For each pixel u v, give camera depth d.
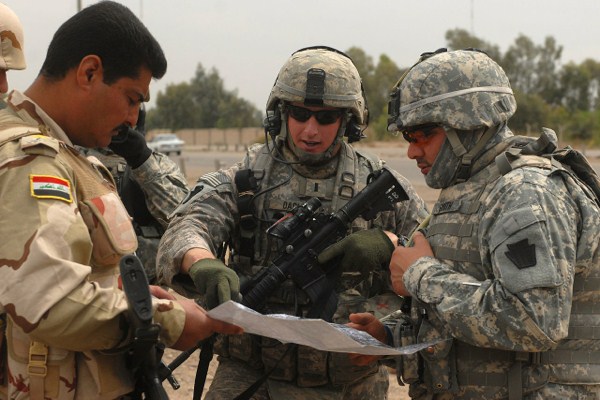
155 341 1.94
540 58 64.19
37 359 1.97
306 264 2.94
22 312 1.85
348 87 3.06
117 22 2.02
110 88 2.04
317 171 3.16
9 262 1.84
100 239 2.03
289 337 2.15
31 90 2.09
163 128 89.69
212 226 3.02
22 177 1.89
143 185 3.84
